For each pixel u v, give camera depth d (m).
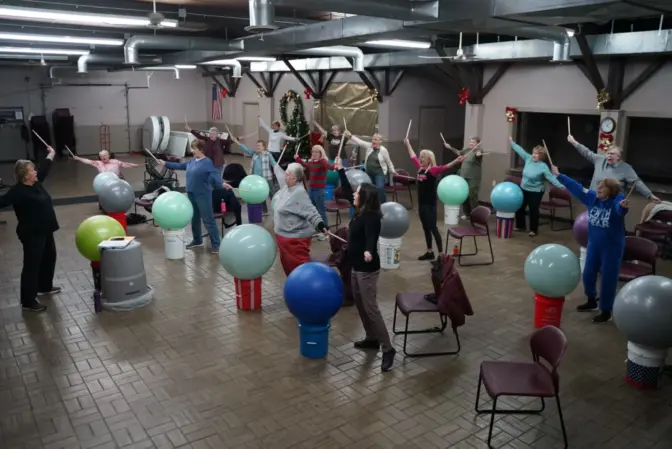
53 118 19.03
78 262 7.53
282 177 9.42
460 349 5.02
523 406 4.13
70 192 12.60
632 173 6.55
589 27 8.44
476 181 9.83
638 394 4.30
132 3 8.58
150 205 9.38
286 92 17.03
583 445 3.67
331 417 3.98
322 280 4.61
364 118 14.02
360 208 4.50
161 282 6.73
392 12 5.51
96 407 4.09
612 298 5.49
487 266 7.40
